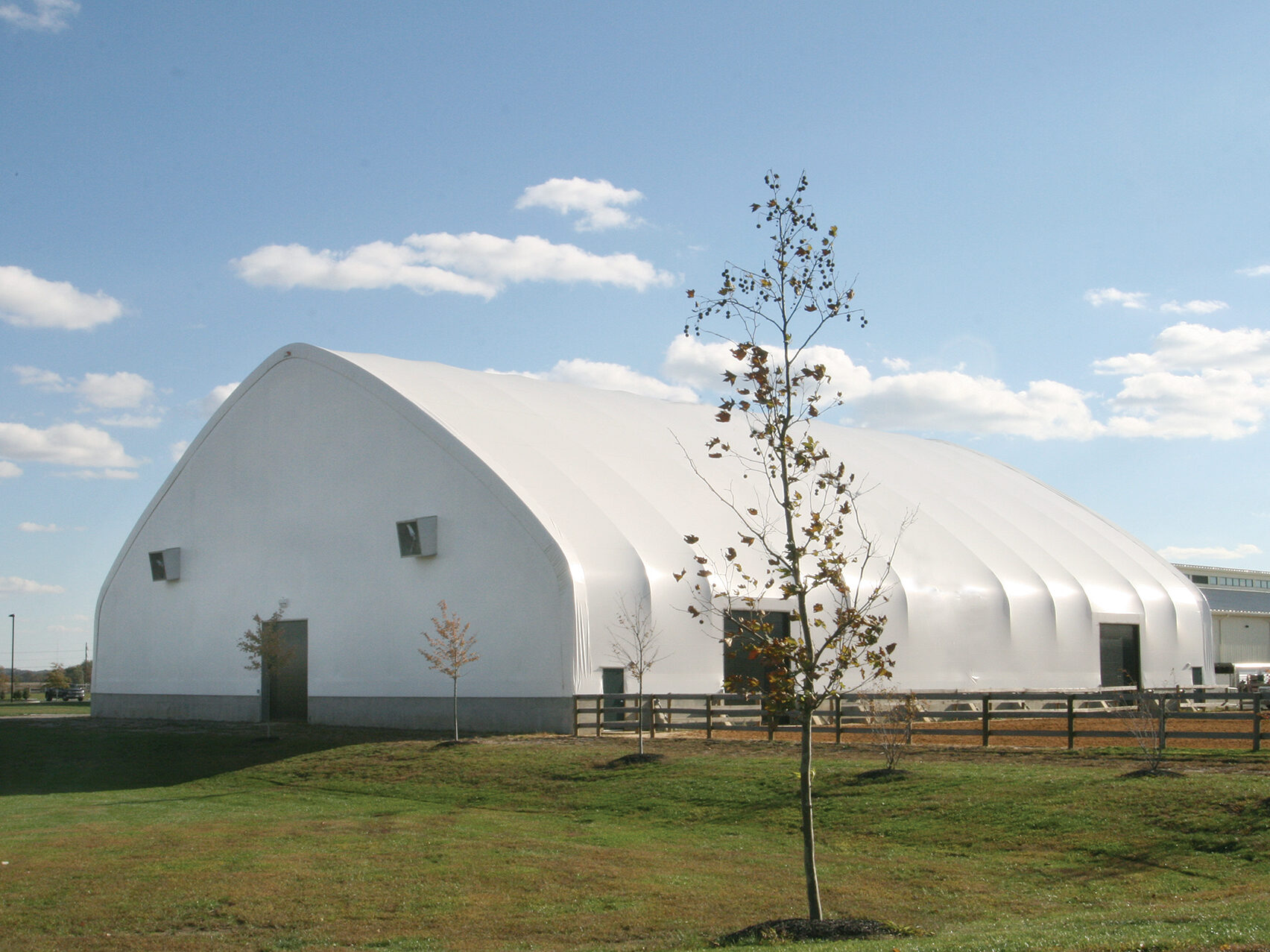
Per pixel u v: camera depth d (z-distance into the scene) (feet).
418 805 72.08
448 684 106.01
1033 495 169.17
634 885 47.01
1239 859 46.65
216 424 141.38
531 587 99.66
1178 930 32.63
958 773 65.72
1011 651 127.54
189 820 66.18
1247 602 240.32
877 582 118.62
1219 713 70.79
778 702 39.58
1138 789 57.16
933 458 169.37
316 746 100.32
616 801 68.33
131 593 153.17
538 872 49.34
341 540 120.47
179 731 122.31
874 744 80.23
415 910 43.45
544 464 111.45
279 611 122.42
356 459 119.96
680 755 78.84
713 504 118.21
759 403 40.86
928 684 119.44
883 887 46.26
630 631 99.14
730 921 41.27
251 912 43.11
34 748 113.91
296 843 56.59
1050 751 73.41
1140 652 144.36
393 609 112.98
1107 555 152.87
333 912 43.14
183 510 145.48
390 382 117.70
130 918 42.47
